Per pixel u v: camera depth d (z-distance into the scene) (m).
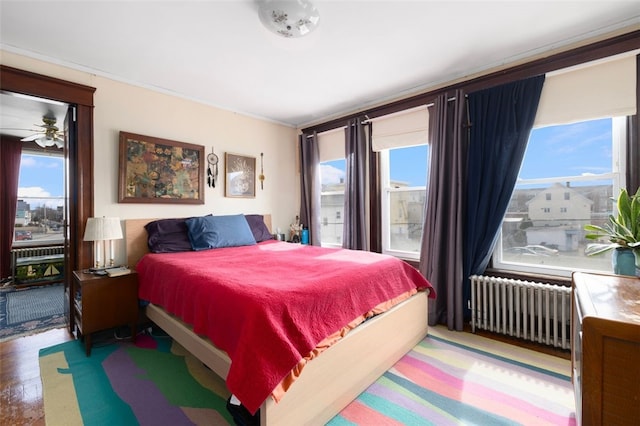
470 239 2.53
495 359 2.05
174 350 2.22
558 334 2.19
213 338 1.47
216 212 3.38
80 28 1.96
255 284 1.55
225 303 1.44
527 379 1.80
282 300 1.38
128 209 2.73
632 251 1.59
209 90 3.01
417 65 2.50
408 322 2.17
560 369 1.91
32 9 1.75
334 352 1.49
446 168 2.67
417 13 1.83
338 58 2.38
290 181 4.20
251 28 1.98
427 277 2.72
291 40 2.12
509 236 2.53
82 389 1.72
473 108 2.53
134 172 2.74
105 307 2.20
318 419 1.40
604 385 0.86
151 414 1.51
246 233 3.17
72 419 1.47
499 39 2.12
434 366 1.96
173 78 2.73
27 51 2.22
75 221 2.50
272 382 1.16
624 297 1.17
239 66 2.50
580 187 2.20
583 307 1.08
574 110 2.11
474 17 1.88
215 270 1.90
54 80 2.31
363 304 1.77
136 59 2.38
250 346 1.22
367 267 1.99
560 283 2.21
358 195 3.35
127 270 2.39
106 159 2.61
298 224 4.21
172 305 1.92
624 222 1.65
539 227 2.38
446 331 2.55
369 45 2.19
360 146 3.32
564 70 2.12
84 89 2.46
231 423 1.44
